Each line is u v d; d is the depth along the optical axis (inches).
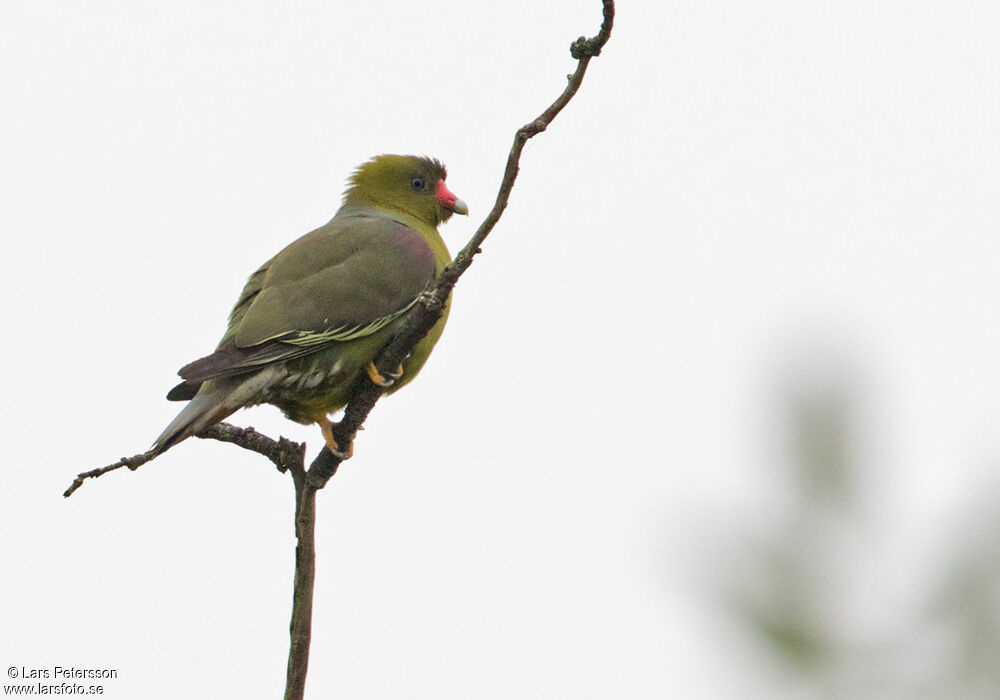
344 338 489.4
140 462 406.6
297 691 413.7
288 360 479.8
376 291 500.4
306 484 433.4
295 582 422.3
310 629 417.1
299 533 426.9
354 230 530.0
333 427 480.7
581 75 344.5
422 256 526.3
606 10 330.3
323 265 506.3
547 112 351.6
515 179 375.2
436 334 522.3
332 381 493.7
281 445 436.8
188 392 517.3
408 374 523.2
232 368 461.7
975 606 114.3
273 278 504.1
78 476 391.2
